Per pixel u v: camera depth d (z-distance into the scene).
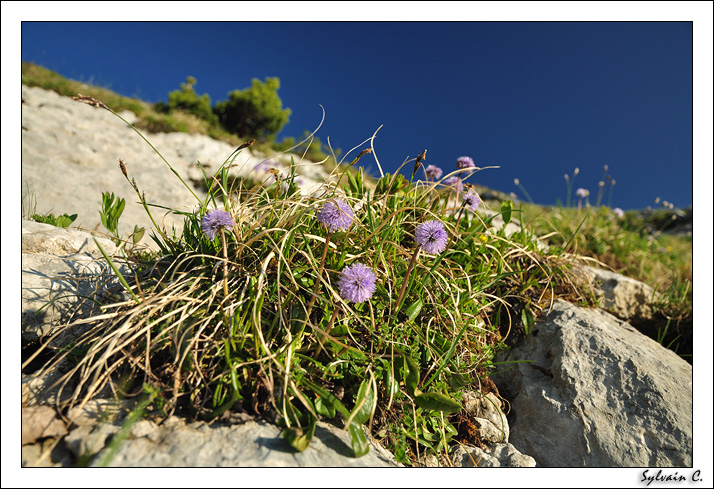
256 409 0.24
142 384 0.26
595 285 0.49
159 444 0.22
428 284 0.33
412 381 0.27
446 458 0.28
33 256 0.33
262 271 0.26
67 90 1.44
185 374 0.25
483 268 0.39
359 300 0.24
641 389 0.32
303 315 0.28
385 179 0.41
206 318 0.26
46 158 0.76
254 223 0.31
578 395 0.32
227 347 0.25
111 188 0.71
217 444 0.23
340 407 0.25
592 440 0.30
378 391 0.28
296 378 0.25
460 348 0.32
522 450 0.31
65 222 0.41
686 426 0.29
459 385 0.29
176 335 0.25
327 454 0.24
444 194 0.44
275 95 2.22
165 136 1.26
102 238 0.39
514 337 0.39
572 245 0.68
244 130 2.22
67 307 0.30
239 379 0.26
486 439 0.30
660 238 0.97
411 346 0.29
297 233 0.31
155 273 0.31
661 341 0.48
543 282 0.42
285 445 0.23
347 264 0.31
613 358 0.34
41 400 0.25
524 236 0.45
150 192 0.73
